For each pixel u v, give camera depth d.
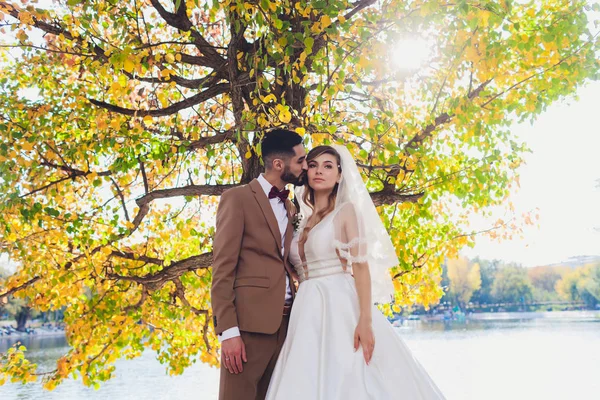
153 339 8.48
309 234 3.58
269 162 3.64
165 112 6.09
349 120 5.68
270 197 3.59
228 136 6.01
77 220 6.24
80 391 22.25
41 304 7.40
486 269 136.62
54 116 6.50
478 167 6.09
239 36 5.20
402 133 5.73
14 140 5.89
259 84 4.60
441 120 5.91
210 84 6.21
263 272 3.38
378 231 3.66
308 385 3.15
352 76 4.97
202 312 8.10
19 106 6.31
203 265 6.72
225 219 3.39
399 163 5.49
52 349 46.00
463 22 5.11
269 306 3.33
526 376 24.59
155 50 5.96
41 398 20.62
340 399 3.09
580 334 51.03
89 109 6.49
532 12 5.51
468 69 5.55
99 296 7.71
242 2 4.30
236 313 3.31
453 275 117.88
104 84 6.86
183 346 8.79
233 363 3.22
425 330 66.62
